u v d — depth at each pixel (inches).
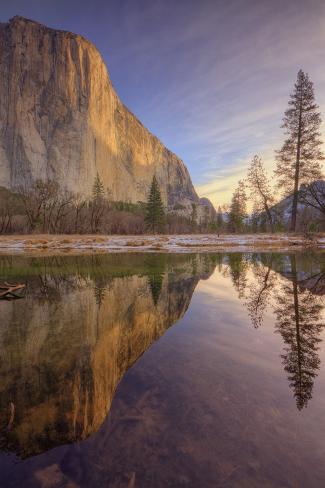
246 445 89.0
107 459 84.4
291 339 182.2
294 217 1269.7
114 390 121.3
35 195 2037.4
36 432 96.4
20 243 1288.1
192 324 215.8
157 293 333.1
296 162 1254.3
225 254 869.2
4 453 88.0
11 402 115.0
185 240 1307.8
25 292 344.8
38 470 80.8
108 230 2373.3
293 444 89.3
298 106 1254.3
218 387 122.8
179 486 74.7
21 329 208.2
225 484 75.2
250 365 145.2
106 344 177.2
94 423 99.9
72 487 75.0
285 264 594.2
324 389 121.6
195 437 92.7
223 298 304.2
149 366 144.6
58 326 214.7
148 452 86.6
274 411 106.0
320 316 233.0
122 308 267.4
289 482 75.9
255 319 227.0
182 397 115.3
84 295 324.8
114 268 559.8
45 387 125.9
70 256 838.5
